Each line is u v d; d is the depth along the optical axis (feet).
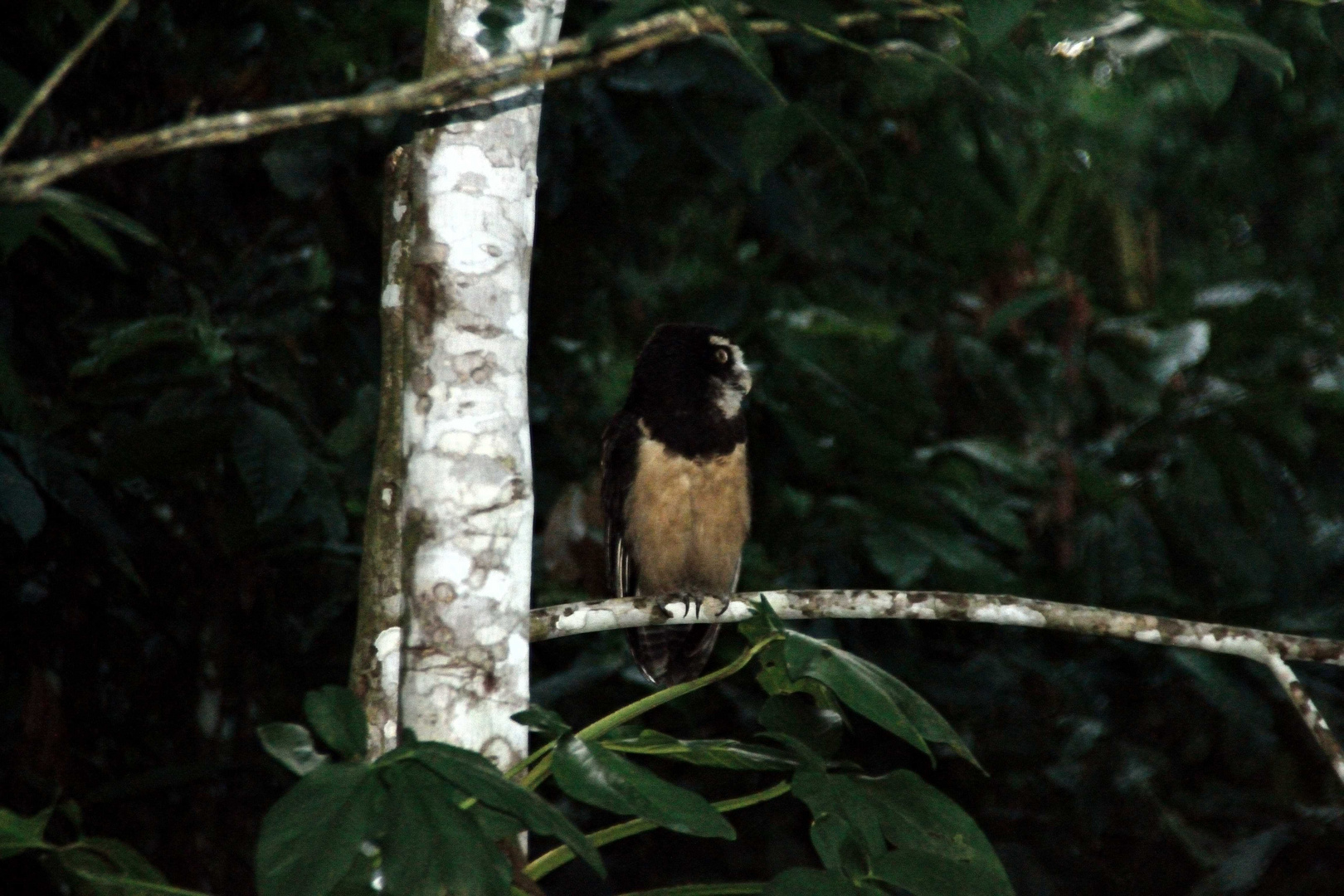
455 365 16.14
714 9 13.99
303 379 35.47
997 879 14.19
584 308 42.63
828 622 35.17
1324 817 34.83
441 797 12.09
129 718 37.65
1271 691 36.09
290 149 32.01
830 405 32.83
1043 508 39.96
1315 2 17.12
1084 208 41.42
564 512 35.24
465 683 15.53
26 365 33.58
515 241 16.67
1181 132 49.55
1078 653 40.83
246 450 27.58
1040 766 39.70
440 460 15.99
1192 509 33.30
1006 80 16.63
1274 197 51.55
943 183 30.86
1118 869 41.32
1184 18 15.30
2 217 15.80
